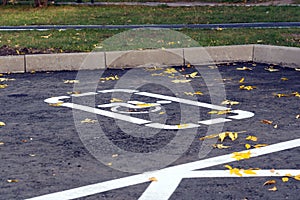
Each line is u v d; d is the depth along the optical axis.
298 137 6.98
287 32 15.23
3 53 12.96
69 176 5.69
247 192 5.25
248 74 11.34
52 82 10.72
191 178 5.62
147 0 28.28
